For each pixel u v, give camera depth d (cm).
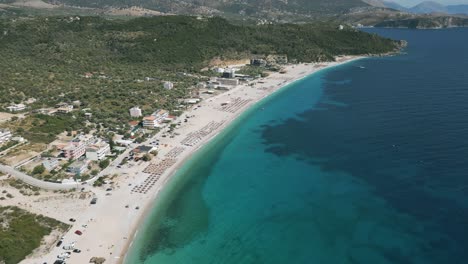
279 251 12862
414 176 16962
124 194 15925
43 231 13175
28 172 17038
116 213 14588
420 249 12644
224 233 13812
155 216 14675
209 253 12781
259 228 14088
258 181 17450
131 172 17812
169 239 13425
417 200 15262
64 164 17875
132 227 13812
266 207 15400
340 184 16875
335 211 14962
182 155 19912
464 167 17312
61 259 11919
